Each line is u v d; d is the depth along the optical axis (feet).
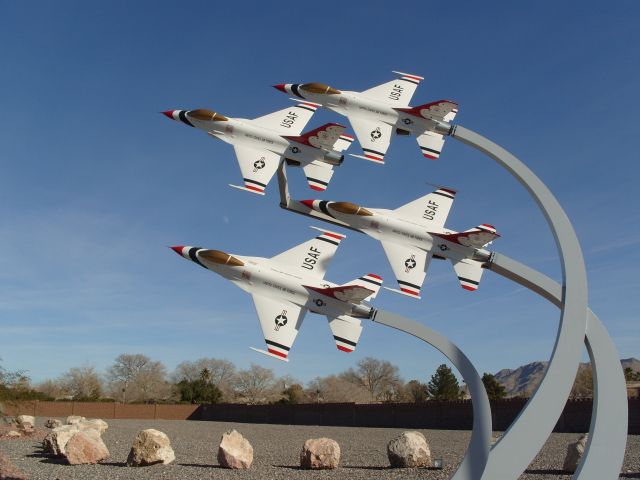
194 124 71.77
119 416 241.14
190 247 59.36
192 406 253.24
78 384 343.67
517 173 42.73
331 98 70.13
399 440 65.46
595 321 38.60
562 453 77.51
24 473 60.59
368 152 66.80
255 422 224.33
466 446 93.25
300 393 352.28
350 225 59.67
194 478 57.57
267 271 56.08
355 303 51.98
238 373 396.98
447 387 274.98
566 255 39.52
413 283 56.90
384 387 373.81
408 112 65.92
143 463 66.18
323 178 67.67
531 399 37.01
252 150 69.36
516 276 45.01
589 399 123.34
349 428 166.81
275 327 54.65
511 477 35.81
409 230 58.08
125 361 383.24
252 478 57.52
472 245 56.13
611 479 35.70
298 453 85.87
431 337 46.34
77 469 63.98
